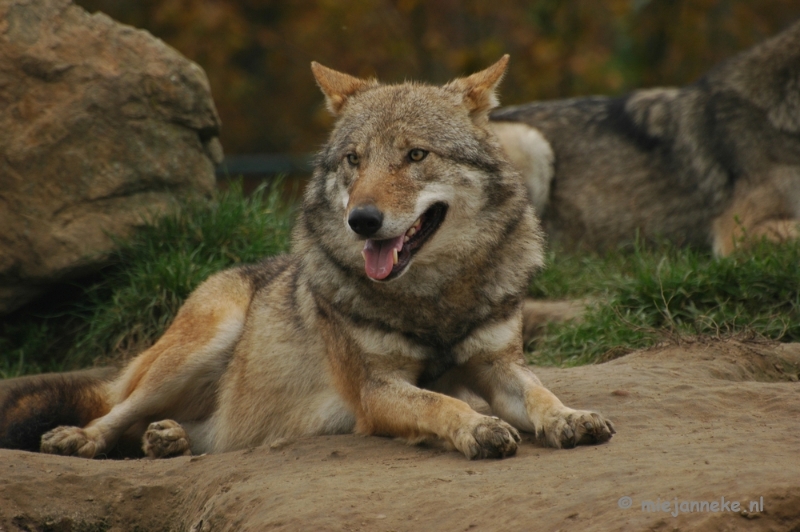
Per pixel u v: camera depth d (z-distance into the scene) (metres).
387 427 8.58
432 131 8.78
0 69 13.61
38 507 7.93
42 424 10.28
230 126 33.62
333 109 9.69
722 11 31.14
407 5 31.02
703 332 12.23
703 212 16.31
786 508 5.62
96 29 14.41
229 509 7.08
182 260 13.79
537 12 29.94
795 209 15.39
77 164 13.80
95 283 14.35
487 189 8.91
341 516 6.34
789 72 15.66
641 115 17.38
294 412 9.80
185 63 14.93
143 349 13.26
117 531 7.91
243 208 15.04
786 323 12.07
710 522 5.49
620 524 5.59
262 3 33.09
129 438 10.86
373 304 8.76
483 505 6.27
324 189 9.13
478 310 8.82
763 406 8.76
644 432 7.99
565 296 15.05
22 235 13.46
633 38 30.45
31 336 14.12
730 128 16.05
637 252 14.93
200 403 10.91
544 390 8.48
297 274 10.24
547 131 17.86
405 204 8.36
